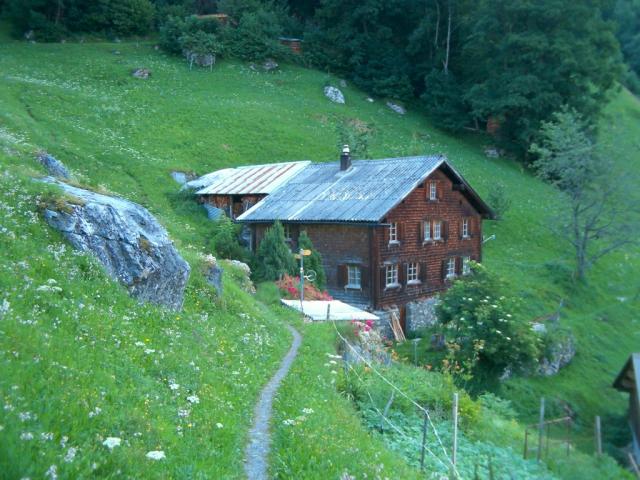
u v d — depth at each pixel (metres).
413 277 40.72
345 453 10.12
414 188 38.03
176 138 60.00
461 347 30.94
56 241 13.75
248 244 44.97
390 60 91.50
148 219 17.19
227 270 29.77
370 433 13.72
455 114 82.50
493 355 30.55
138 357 10.85
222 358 14.04
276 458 9.31
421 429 15.48
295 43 94.31
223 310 19.34
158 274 15.72
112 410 8.05
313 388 14.76
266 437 10.27
